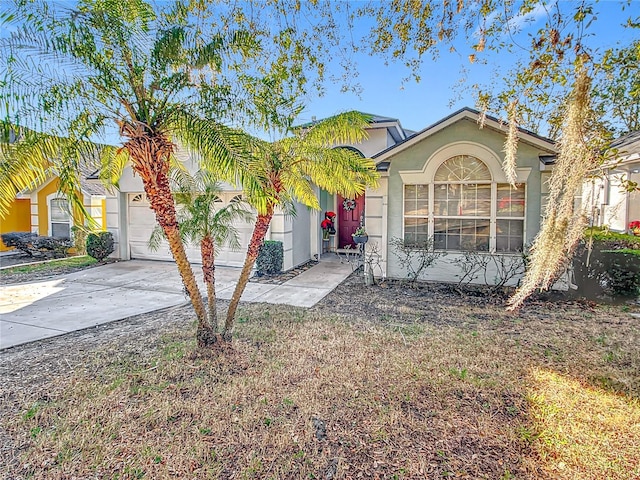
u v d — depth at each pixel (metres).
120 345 5.57
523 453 3.12
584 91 3.78
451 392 4.09
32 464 3.04
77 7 4.06
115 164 6.50
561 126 4.47
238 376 4.52
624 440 3.26
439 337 5.80
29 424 3.57
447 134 9.27
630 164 7.95
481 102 5.95
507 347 5.36
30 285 9.85
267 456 3.12
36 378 4.50
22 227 16.23
